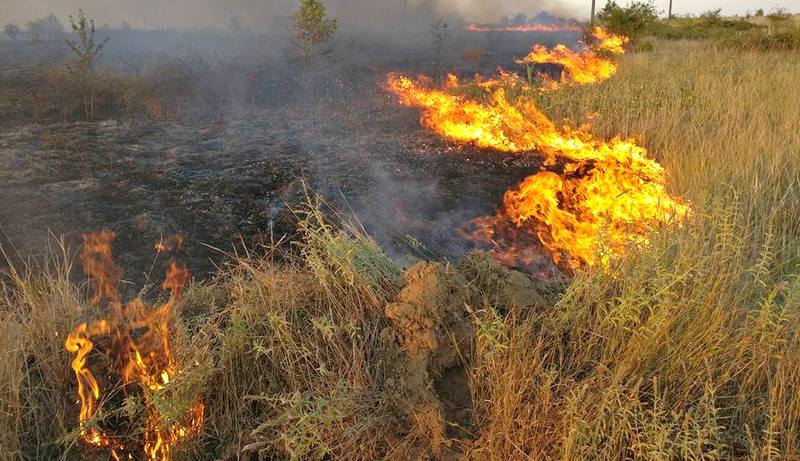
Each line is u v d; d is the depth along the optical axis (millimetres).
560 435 2279
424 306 2773
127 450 2594
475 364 2662
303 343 2793
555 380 2555
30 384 2674
